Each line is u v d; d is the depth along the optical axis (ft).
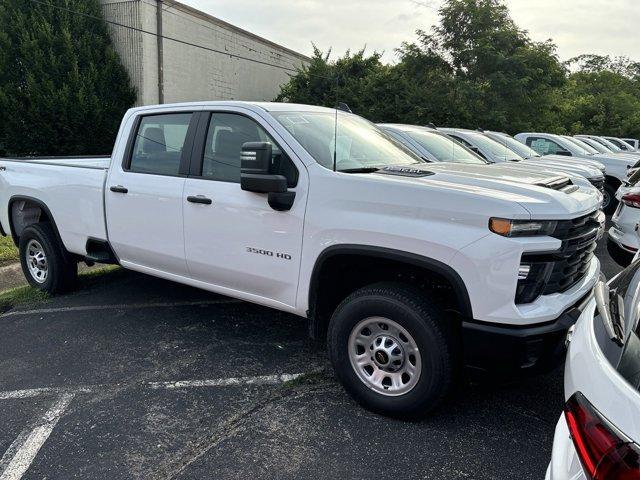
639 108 124.88
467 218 8.95
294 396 11.31
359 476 8.75
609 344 5.25
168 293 18.16
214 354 13.37
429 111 71.10
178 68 60.49
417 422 10.23
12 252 24.11
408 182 9.77
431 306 9.50
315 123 12.67
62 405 11.00
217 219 12.26
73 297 17.85
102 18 55.36
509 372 9.13
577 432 4.79
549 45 73.97
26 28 52.75
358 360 10.53
